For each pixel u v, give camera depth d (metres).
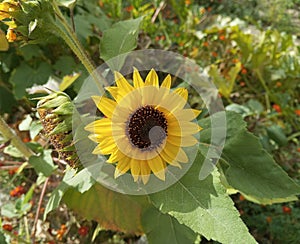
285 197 0.30
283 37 0.53
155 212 0.33
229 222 0.23
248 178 0.31
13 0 0.23
